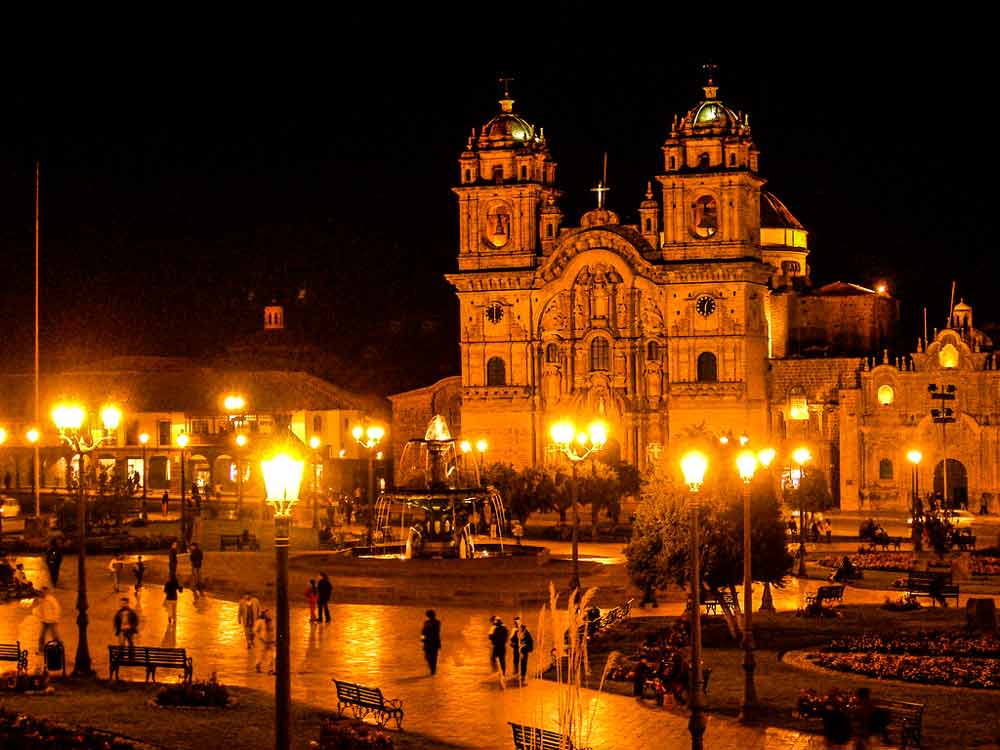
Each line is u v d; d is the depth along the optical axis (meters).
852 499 153.50
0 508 116.56
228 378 183.62
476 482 119.19
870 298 170.88
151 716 54.38
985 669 61.88
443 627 77.88
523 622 78.81
